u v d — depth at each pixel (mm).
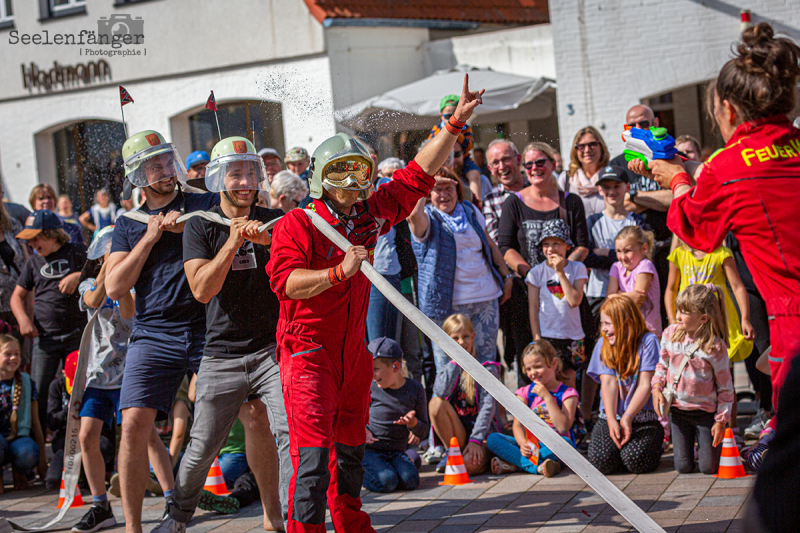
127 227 4312
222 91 14336
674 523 3984
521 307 6117
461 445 5422
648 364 5023
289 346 3428
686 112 13820
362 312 3533
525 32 14344
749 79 2715
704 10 11180
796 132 2752
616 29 11602
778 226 2674
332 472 3594
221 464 5207
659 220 6113
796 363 1344
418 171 3619
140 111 15164
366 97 14250
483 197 7324
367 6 14219
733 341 5449
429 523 4312
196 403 4020
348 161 3332
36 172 16250
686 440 4895
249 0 13969
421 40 15273
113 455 5566
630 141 3322
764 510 1317
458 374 5418
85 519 4609
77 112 15703
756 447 4773
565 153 12047
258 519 4578
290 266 3318
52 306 6344
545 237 5727
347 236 3449
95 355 4820
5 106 16359
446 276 5758
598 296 6102
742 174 2725
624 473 5004
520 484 4938
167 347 4168
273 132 8539
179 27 14586
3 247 7133
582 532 3969
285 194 6426
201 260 3857
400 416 5137
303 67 13797
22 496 5656
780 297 2723
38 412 6355
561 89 11961
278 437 3840
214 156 3947
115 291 4090
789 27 10828
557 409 5180
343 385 3490
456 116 3576
